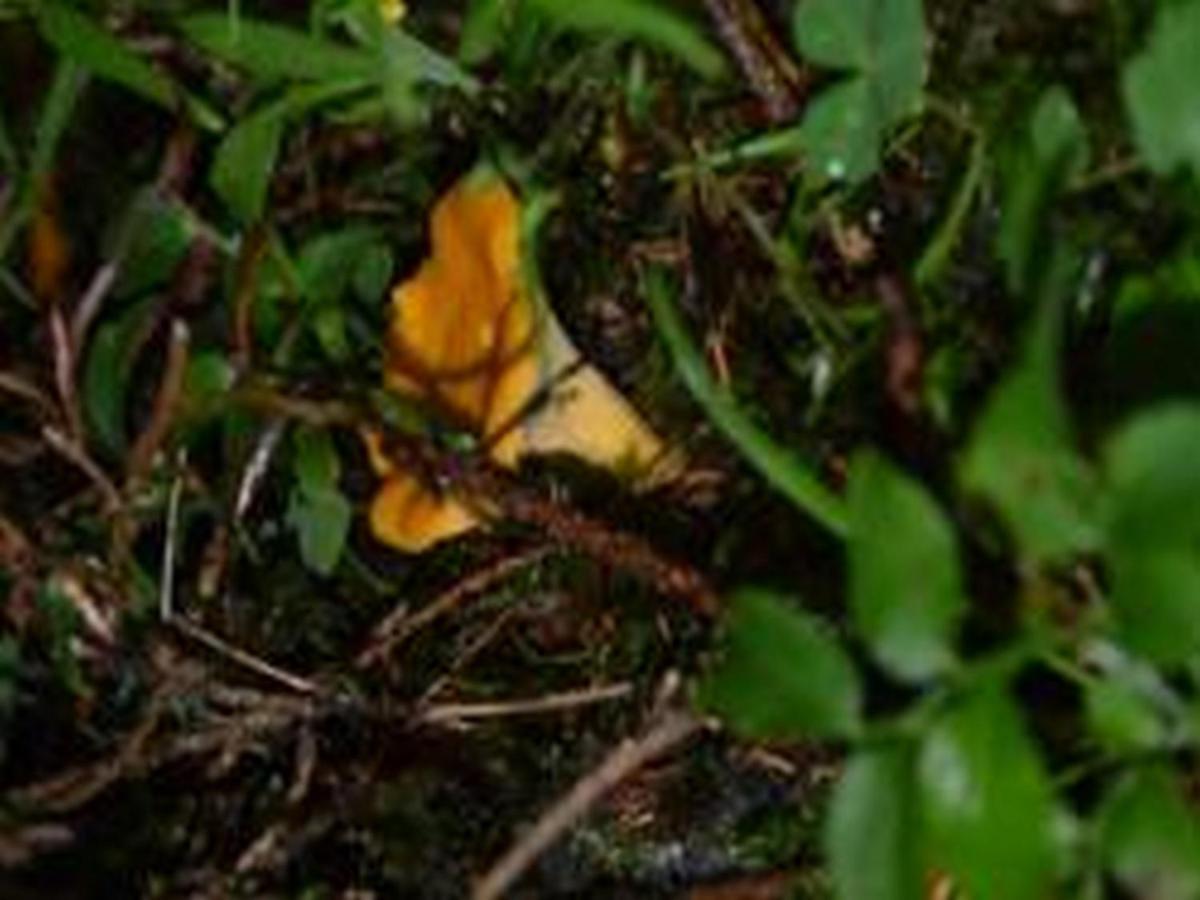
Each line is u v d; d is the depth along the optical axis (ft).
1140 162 1.66
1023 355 1.41
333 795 1.80
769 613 1.43
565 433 1.77
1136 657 1.41
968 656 1.54
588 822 1.76
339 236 1.78
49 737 1.82
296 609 1.82
